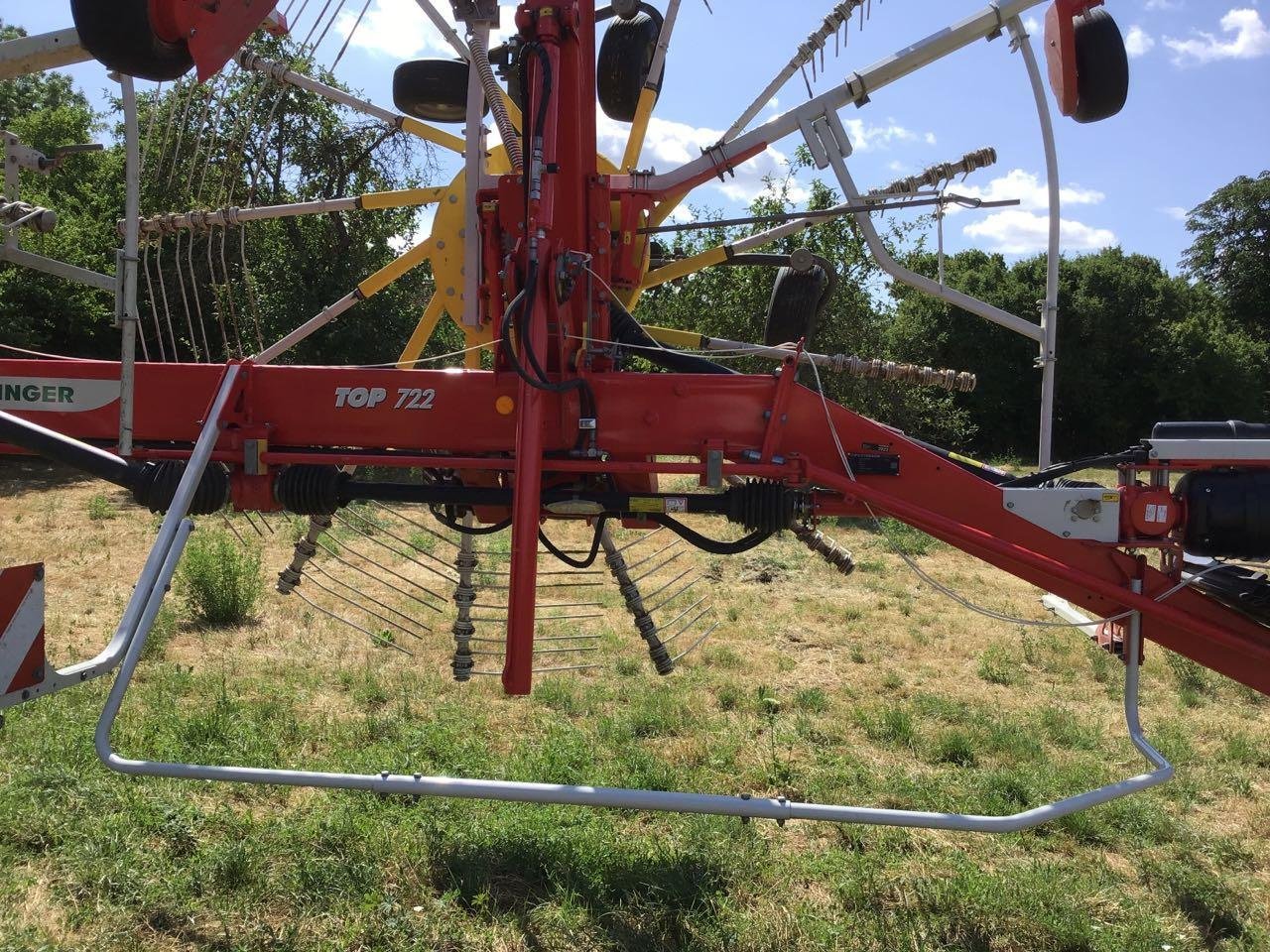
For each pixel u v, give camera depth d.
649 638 5.16
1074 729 6.00
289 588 5.08
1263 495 3.79
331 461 4.01
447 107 5.78
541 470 3.86
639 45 5.57
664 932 3.59
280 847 4.01
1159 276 36.09
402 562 10.58
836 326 14.59
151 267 12.20
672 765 5.20
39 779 4.35
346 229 19.16
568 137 3.96
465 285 4.14
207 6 3.31
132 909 3.54
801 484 3.88
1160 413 34.44
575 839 4.16
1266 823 4.84
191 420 4.12
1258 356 35.84
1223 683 7.18
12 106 36.69
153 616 3.49
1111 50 4.45
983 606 9.67
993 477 4.28
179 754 4.79
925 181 4.50
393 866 3.95
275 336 18.47
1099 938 3.66
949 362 34.50
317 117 16.84
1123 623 4.22
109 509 14.03
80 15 3.08
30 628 3.04
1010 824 3.51
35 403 4.19
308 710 5.85
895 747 5.70
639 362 6.98
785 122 4.54
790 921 3.66
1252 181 47.16
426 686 6.36
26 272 18.73
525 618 3.39
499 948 3.45
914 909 3.84
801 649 7.94
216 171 5.55
